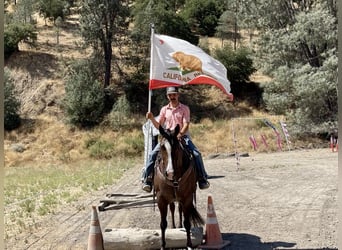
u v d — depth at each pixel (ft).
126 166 97.96
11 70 166.40
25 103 156.25
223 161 96.43
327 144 127.54
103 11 160.97
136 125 146.41
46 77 164.55
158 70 33.55
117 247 26.00
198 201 43.88
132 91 161.89
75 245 29.12
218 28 196.75
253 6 136.26
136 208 41.45
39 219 37.88
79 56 173.47
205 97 161.68
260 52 136.05
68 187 58.80
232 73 161.48
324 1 125.18
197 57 33.32
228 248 27.20
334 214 36.04
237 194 47.75
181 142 26.25
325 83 119.14
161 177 25.18
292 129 129.49
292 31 128.47
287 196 45.42
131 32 169.58
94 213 26.13
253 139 117.91
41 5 202.69
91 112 146.72
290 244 27.73
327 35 120.47
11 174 88.84
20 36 172.65
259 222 34.09
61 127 146.00
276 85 131.23
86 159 131.75
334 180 56.65
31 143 139.33
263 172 69.00
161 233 25.94
